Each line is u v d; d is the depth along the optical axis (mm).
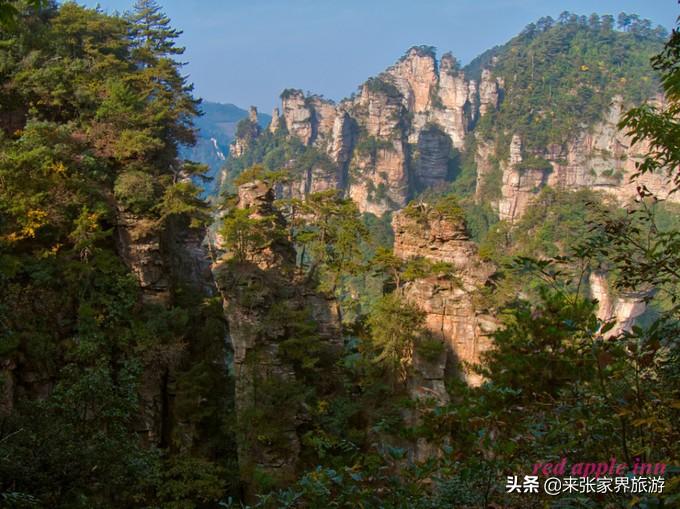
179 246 54625
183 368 44312
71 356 38219
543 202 163375
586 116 187625
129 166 46562
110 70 55188
